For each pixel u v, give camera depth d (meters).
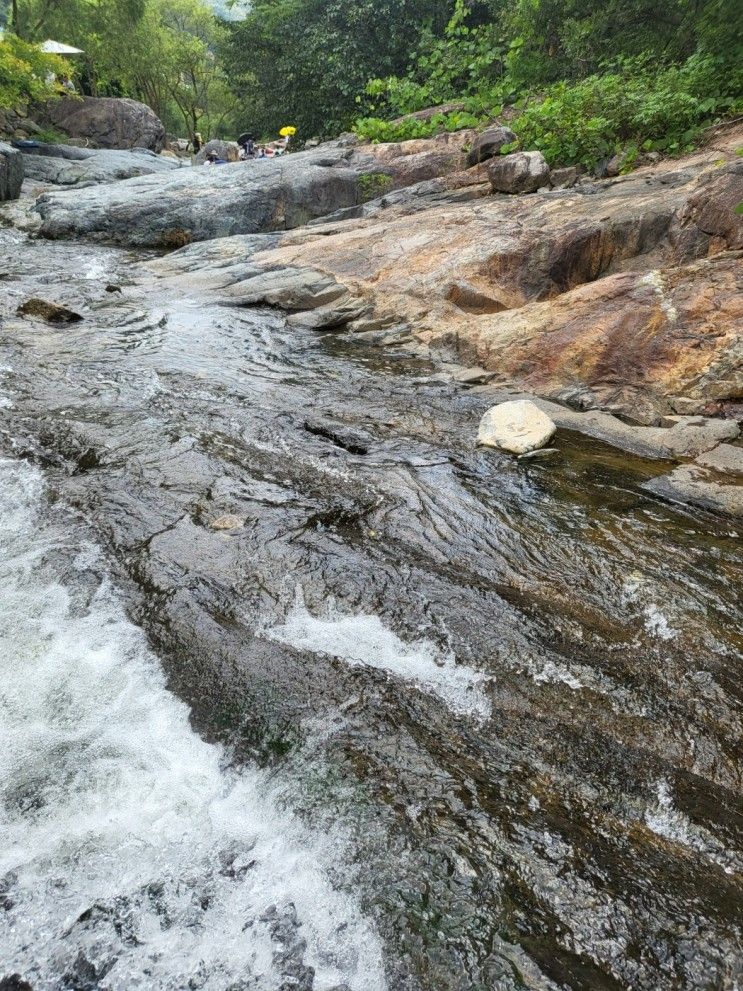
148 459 5.00
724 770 2.72
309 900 2.32
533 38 14.83
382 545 4.12
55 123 30.80
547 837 2.46
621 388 6.21
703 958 2.08
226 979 2.10
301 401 6.33
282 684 3.14
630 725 2.92
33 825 2.59
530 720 2.96
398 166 14.96
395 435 5.68
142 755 2.89
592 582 3.83
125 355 7.33
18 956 2.15
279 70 23.58
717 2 9.91
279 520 4.32
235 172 15.82
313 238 11.80
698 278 6.29
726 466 5.04
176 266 11.67
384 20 20.17
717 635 3.41
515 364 6.93
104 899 2.33
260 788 2.73
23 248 13.50
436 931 2.18
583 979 2.04
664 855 2.41
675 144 10.23
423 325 8.16
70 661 3.31
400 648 3.35
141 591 3.69
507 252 8.20
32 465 4.95
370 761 2.77
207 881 2.39
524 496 4.73
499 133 13.23
